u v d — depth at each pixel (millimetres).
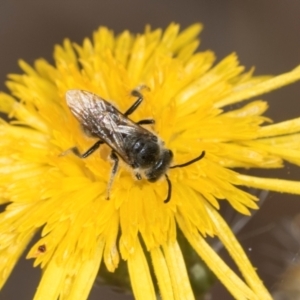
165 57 119
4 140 117
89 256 111
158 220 111
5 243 113
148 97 116
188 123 115
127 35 125
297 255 130
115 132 114
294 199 143
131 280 111
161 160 113
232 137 114
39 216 112
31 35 159
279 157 114
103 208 112
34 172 116
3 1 159
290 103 151
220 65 118
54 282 111
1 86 157
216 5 158
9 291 151
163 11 160
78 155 114
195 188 112
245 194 111
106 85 118
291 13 156
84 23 159
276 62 155
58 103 120
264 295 110
